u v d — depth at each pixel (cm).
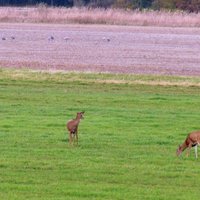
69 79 13875
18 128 8919
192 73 15300
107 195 5928
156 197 5894
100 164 7031
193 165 7081
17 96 11825
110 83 13562
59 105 10975
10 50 19400
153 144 8106
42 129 8881
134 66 16238
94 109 10619
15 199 5759
